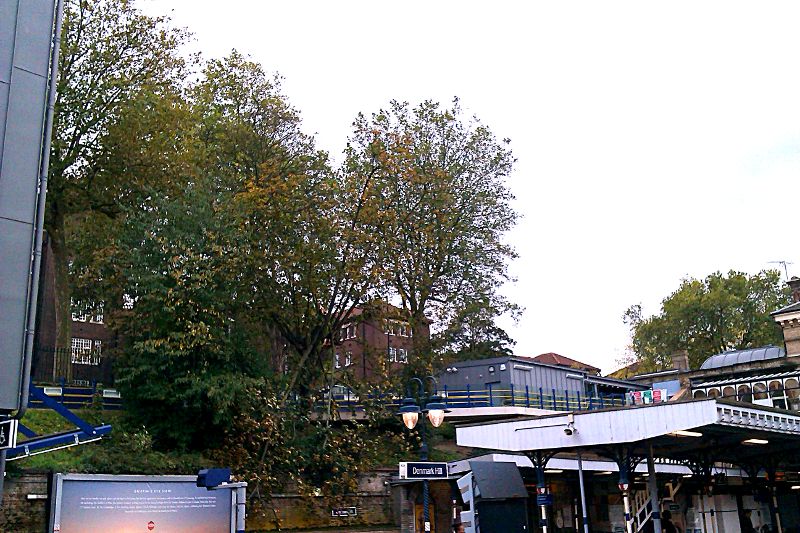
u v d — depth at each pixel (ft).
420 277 135.03
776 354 173.68
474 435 79.82
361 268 114.42
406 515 99.35
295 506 100.99
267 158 125.59
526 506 90.99
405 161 122.52
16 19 54.19
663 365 248.52
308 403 113.19
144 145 116.06
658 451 92.12
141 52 119.44
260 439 100.73
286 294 114.93
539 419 75.61
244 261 106.42
